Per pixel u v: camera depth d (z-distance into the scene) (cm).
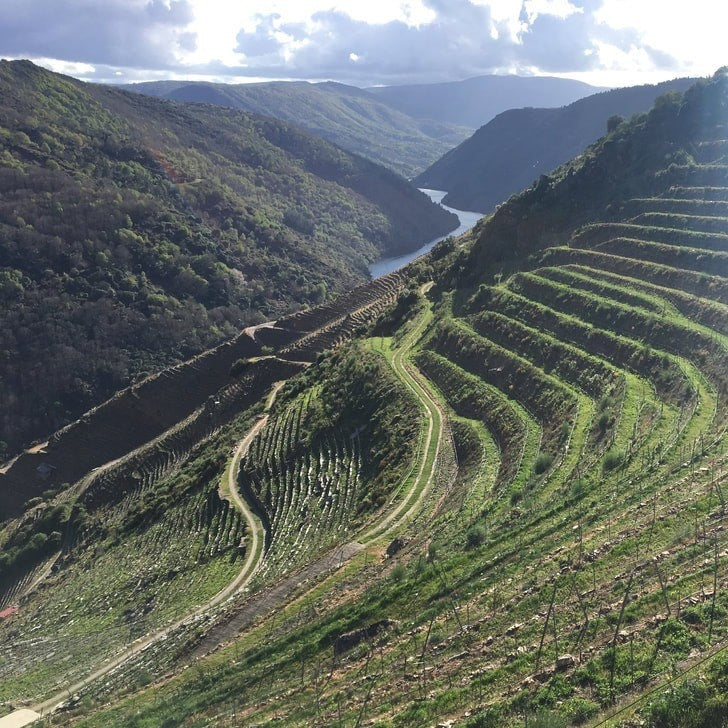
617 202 7550
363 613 2878
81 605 5519
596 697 1800
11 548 8394
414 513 4356
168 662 3559
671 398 4278
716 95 7956
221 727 2430
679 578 2197
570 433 4322
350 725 2073
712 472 2944
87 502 9038
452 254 10281
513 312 6600
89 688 3681
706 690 1642
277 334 11575
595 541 2669
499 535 3145
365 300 11500
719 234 6109
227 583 4600
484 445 4869
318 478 5825
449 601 2662
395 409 6094
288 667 2725
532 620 2286
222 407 9812
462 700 1998
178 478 7625
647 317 5284
